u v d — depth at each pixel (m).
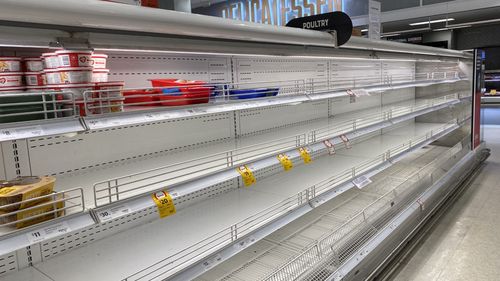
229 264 2.24
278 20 6.14
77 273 1.50
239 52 1.89
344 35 2.35
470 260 3.07
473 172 5.44
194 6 7.97
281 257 2.31
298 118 3.34
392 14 7.36
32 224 1.09
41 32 1.16
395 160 3.29
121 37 1.40
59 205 1.18
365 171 2.82
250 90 2.03
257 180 2.74
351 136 2.69
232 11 7.31
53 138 1.70
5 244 0.98
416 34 10.49
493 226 3.68
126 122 1.27
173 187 1.45
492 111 11.07
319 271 2.20
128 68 1.99
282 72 3.04
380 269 2.77
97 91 1.20
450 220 3.87
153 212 2.06
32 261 1.59
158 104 1.61
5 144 1.54
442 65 5.84
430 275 2.88
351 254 2.47
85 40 1.26
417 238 3.43
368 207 3.10
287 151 2.09
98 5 1.15
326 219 2.88
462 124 5.75
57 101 1.11
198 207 2.22
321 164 3.15
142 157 2.10
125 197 1.32
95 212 1.19
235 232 1.71
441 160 4.77
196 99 1.62
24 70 1.33
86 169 1.84
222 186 2.46
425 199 3.66
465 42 10.36
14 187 1.11
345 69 3.93
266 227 1.86
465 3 6.58
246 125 2.78
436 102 4.90
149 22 1.30
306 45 2.28
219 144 2.46
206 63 2.41
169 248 1.68
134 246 1.73
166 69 2.18
